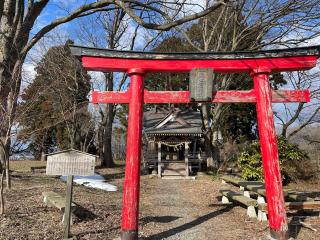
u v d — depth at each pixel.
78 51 6.19
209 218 7.87
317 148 19.50
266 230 6.64
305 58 6.29
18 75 8.76
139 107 6.12
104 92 6.24
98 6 11.23
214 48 20.89
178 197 11.52
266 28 18.53
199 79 6.30
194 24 23.19
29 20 12.60
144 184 15.57
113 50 6.16
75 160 5.77
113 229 6.38
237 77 22.27
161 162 20.20
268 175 6.01
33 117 10.91
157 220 7.57
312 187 13.31
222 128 29.53
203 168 22.58
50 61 18.38
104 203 9.13
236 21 19.02
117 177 17.25
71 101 20.59
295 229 6.69
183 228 6.88
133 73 6.23
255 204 7.88
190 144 23.92
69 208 5.67
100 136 25.17
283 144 14.16
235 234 6.42
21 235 5.55
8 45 12.09
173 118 22.16
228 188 13.18
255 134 30.14
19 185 10.55
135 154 5.93
